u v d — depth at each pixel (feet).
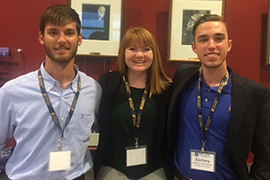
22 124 4.53
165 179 5.55
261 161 4.93
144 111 5.53
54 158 4.53
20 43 6.47
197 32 4.85
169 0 6.30
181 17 6.33
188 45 6.37
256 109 4.78
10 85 4.59
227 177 4.96
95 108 5.28
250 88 4.78
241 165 4.84
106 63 6.59
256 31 6.48
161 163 5.66
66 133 4.64
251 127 4.75
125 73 5.75
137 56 5.29
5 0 6.38
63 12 4.38
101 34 6.33
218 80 4.99
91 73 6.59
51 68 4.66
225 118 4.83
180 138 5.32
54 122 4.57
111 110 5.49
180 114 5.37
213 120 4.91
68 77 4.80
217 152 4.93
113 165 5.62
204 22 4.77
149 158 5.65
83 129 4.81
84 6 6.27
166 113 5.55
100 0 6.29
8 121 4.64
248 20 6.47
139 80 5.70
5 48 6.40
